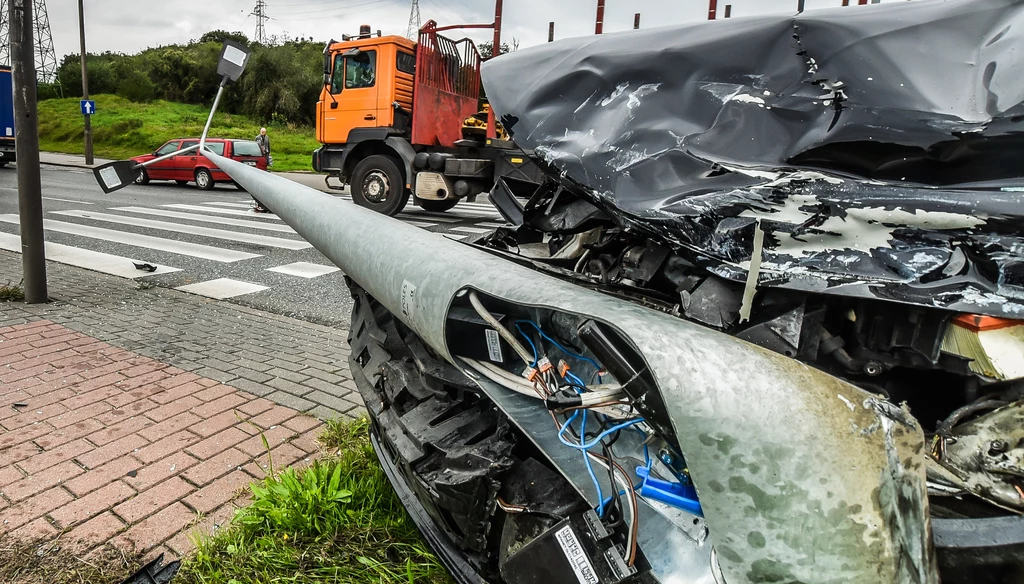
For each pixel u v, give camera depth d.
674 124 1.85
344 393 3.73
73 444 2.99
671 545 1.34
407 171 10.93
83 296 5.81
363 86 11.34
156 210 12.42
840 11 1.88
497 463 1.60
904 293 1.32
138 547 2.30
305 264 7.67
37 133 5.25
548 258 2.12
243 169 3.27
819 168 1.57
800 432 1.08
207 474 2.78
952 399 1.51
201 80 48.59
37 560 2.22
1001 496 1.33
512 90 2.27
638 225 1.69
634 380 1.23
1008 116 1.43
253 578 2.14
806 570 1.05
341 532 2.36
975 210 1.32
